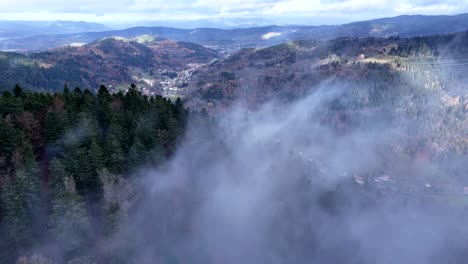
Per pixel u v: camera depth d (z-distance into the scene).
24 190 50.31
